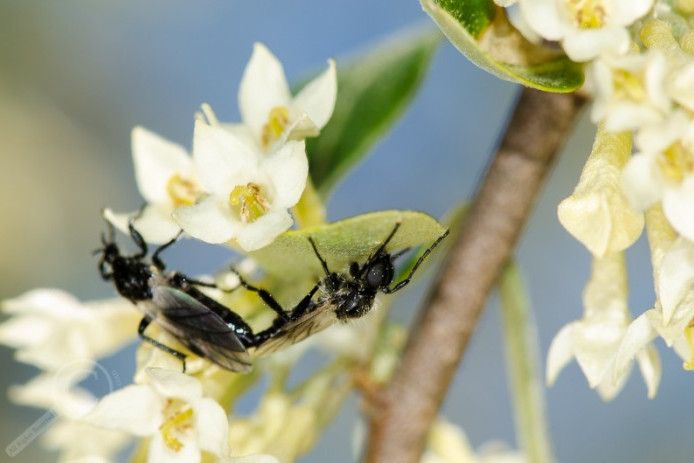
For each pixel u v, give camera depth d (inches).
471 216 8.5
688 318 7.6
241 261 8.4
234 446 8.3
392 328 8.8
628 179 7.5
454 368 8.6
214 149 7.7
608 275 8.0
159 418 7.9
